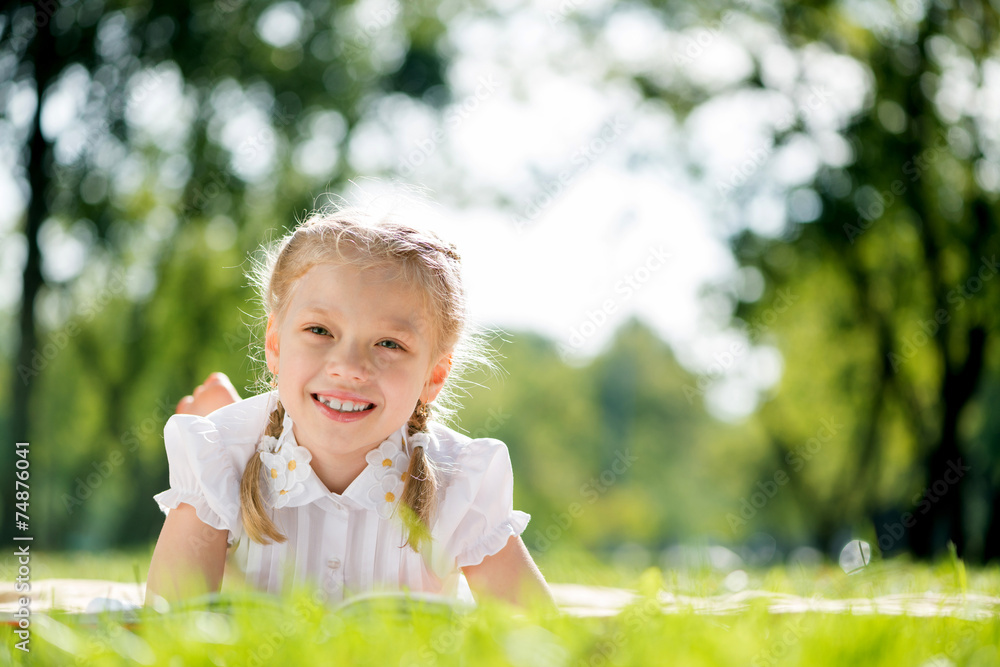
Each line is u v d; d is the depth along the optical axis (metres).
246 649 1.34
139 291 15.77
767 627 1.73
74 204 13.62
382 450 2.15
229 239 15.43
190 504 2.10
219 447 2.14
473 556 2.23
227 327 15.91
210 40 13.42
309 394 2.04
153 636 1.41
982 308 13.52
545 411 39.56
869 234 13.95
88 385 17.19
